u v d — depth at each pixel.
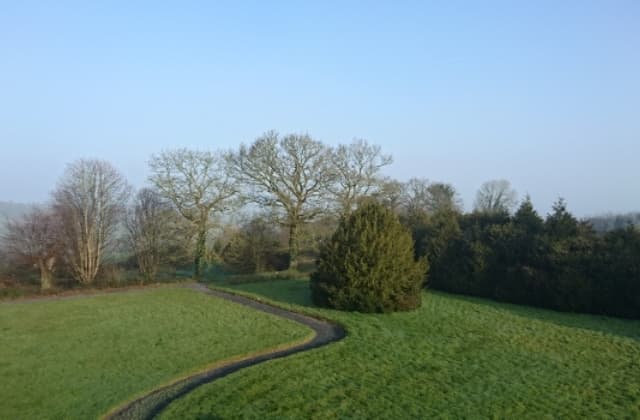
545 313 23.59
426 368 14.35
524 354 16.08
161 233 37.53
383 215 24.34
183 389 12.68
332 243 24.20
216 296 28.11
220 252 40.34
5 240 32.69
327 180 38.03
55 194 34.72
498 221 30.78
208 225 38.41
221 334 18.17
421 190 51.97
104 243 36.38
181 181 38.00
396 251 23.39
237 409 11.17
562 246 24.81
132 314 22.30
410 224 35.50
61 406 11.18
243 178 38.53
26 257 32.41
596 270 23.64
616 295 22.92
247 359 15.46
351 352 15.83
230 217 39.56
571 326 20.58
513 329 19.69
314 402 11.65
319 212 38.22
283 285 31.89
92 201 35.19
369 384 12.91
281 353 16.20
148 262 37.28
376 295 22.48
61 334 18.20
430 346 16.77
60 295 28.95
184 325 19.78
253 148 38.31
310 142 37.91
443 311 23.34
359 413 11.09
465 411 11.27
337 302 22.98
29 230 32.81
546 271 24.86
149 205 37.78
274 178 38.00
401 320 21.03
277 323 20.16
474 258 28.09
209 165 38.53
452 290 29.41
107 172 38.84
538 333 19.08
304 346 17.14
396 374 13.75
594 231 26.14
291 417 10.81
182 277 36.66
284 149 37.94
